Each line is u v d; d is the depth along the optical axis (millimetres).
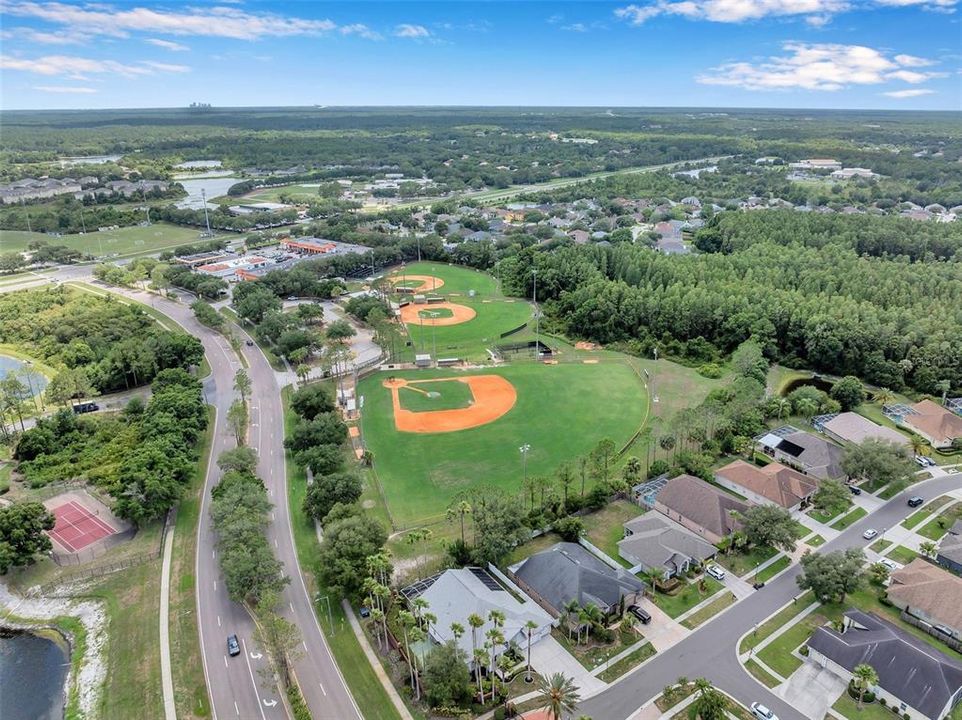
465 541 119000
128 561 117562
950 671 84938
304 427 148875
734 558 115438
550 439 159125
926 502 131750
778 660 93062
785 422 167125
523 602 103625
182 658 96000
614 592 102000
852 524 124875
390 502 133000
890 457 133125
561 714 83875
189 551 120500
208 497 137625
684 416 146000
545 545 119625
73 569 116062
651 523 120500
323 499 123250
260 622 98562
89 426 160625
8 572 115938
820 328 198125
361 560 103875
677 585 108188
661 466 139875
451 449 154500
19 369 198000
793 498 128875
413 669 89688
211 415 174250
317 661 94438
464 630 91500
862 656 88562
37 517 117188
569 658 94000
